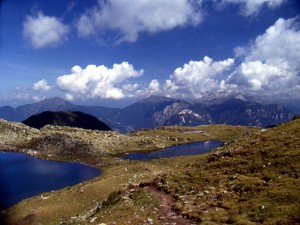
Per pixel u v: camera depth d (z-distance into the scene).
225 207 36.94
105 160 162.88
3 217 72.38
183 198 44.25
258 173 45.69
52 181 122.75
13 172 140.38
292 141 54.25
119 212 43.12
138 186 57.91
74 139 197.25
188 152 192.75
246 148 59.75
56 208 68.94
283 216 30.80
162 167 116.94
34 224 63.97
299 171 41.69
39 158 174.00
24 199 89.94
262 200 35.97
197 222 34.12
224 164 55.22
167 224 34.47
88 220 46.34
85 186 81.75
